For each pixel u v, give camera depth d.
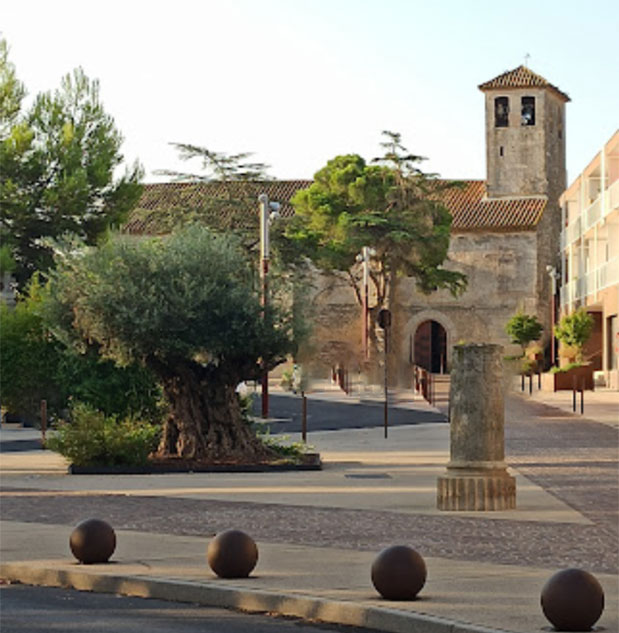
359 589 11.91
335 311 84.12
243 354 26.47
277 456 26.48
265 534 16.14
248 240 70.62
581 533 16.14
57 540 15.66
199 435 26.34
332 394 53.66
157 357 26.42
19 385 37.38
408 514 18.19
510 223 86.56
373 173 81.06
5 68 64.00
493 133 90.00
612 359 63.91
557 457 27.61
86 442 25.34
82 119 64.44
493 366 18.80
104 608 11.77
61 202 62.19
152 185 85.38
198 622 11.07
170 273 26.34
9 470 26.05
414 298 87.06
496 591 11.75
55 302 26.91
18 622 10.98
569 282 76.81
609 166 65.94
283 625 10.97
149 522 17.42
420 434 35.44
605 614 10.70
